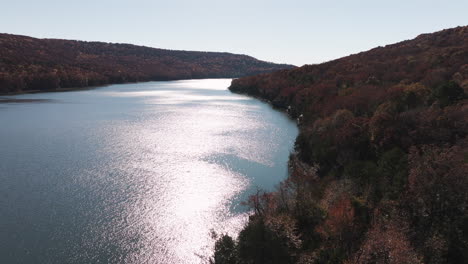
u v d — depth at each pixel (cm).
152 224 5066
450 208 3241
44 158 7931
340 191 4603
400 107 7519
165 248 4506
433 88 9119
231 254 3703
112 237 4725
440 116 5850
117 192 6119
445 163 3434
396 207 3603
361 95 9488
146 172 7100
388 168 4541
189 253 4419
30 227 4922
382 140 5709
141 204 5669
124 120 12825
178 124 12100
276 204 4691
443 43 16712
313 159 7038
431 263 2911
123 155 8262
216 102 18800
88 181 6588
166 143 9375
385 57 17250
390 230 3059
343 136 6450
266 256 3569
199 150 8675
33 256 4284
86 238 4684
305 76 17738
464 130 5506
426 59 13388
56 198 5838
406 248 2778
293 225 3897
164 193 6094
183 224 5072
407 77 11725
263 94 19938
